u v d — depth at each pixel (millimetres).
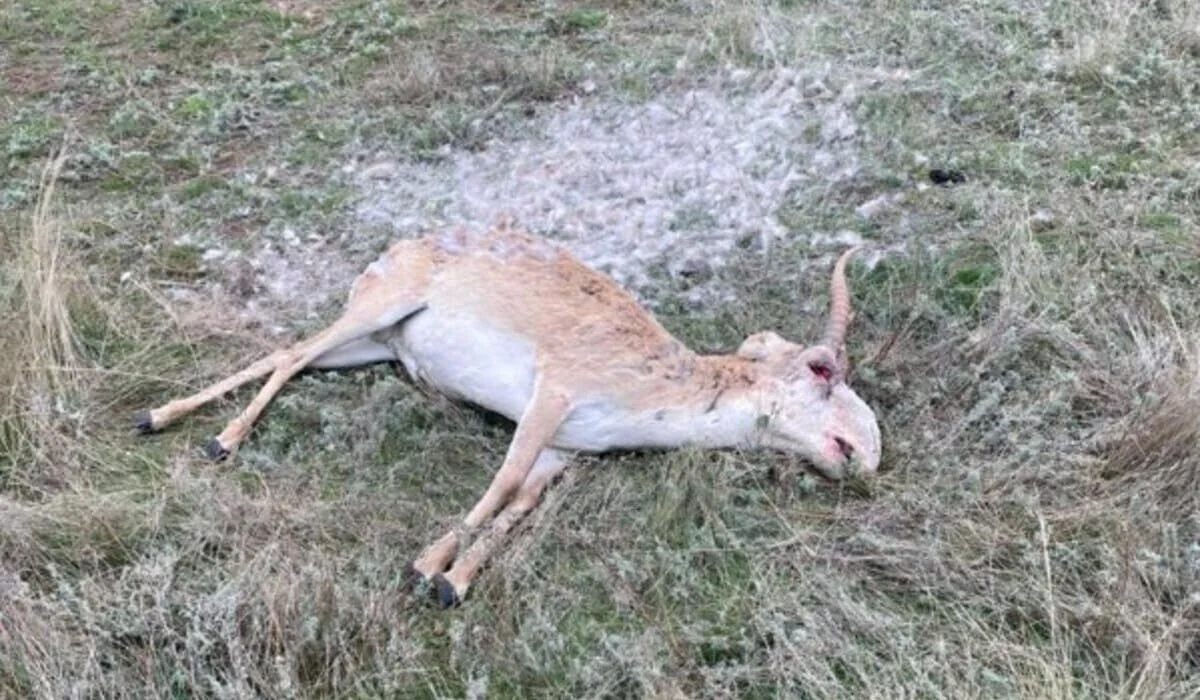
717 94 6184
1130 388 4648
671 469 4441
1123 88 6090
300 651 3975
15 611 3990
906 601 4184
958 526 4312
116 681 3912
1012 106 6023
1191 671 3984
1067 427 4602
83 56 6469
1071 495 4410
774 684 3975
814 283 5203
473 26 6738
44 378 4691
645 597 4176
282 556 4219
